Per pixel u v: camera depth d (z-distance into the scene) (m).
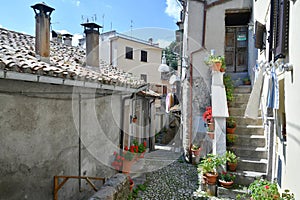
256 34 5.38
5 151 2.75
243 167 5.18
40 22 3.81
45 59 3.79
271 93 3.70
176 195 5.08
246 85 7.56
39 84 3.19
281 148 3.85
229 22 9.02
